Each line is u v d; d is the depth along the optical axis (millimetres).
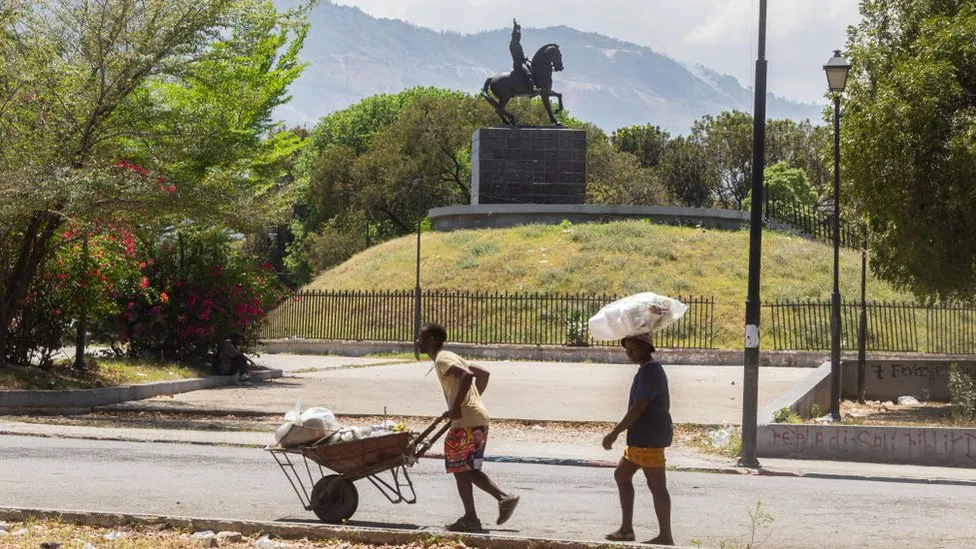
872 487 12297
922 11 19922
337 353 35688
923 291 19953
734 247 41844
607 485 11852
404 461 8742
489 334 35375
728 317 35594
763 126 13781
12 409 17312
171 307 24406
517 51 46156
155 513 9148
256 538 8062
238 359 24312
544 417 18094
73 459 12438
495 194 45781
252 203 21797
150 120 19688
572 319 34594
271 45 29875
